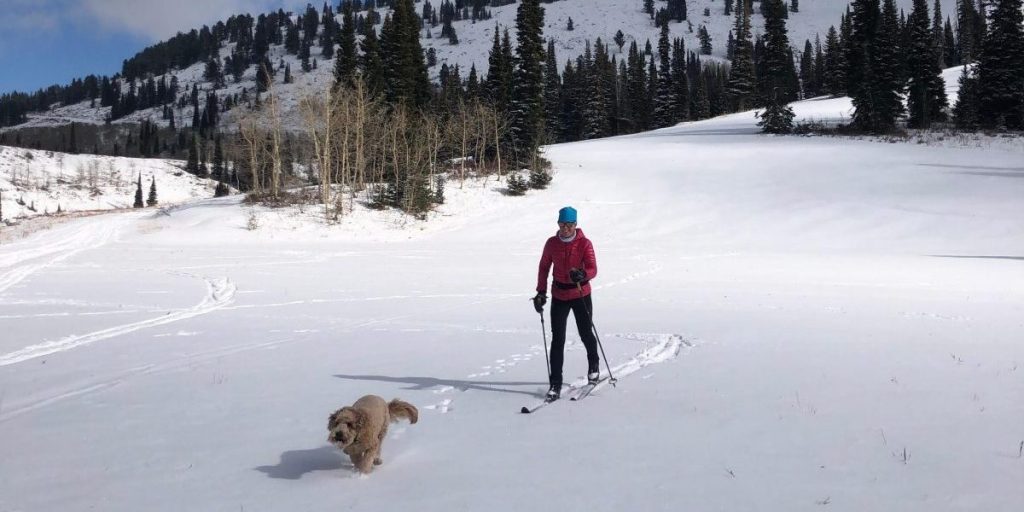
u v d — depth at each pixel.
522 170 52.75
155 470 4.39
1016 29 53.16
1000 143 50.47
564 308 6.32
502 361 8.06
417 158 45.84
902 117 64.25
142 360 8.32
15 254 31.17
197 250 32.22
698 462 4.34
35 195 100.38
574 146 64.69
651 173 50.59
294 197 47.44
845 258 25.97
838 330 10.05
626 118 101.25
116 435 5.20
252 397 6.36
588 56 179.12
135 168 123.19
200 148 152.00
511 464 4.38
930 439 4.73
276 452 4.75
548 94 94.38
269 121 52.06
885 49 57.41
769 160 51.22
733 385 6.48
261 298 15.23
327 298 15.19
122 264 25.34
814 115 71.81
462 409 5.85
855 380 6.62
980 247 29.44
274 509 3.72
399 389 6.64
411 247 33.84
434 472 4.27
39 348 9.27
